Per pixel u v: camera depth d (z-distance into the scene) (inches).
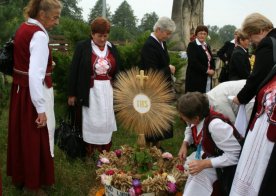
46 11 132.4
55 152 191.3
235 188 107.7
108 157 140.0
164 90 133.3
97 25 167.3
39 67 129.7
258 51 121.7
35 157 137.3
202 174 116.9
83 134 175.0
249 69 209.9
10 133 140.4
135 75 132.4
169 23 182.1
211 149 114.7
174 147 213.8
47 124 140.4
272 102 101.0
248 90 124.1
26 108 135.4
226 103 143.4
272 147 101.0
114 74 174.7
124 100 131.9
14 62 136.7
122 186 123.6
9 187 152.8
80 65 169.8
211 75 233.9
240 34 206.1
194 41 234.7
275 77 105.5
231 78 211.0
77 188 155.6
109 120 173.6
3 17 397.1
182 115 114.6
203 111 112.0
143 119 131.2
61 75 261.1
